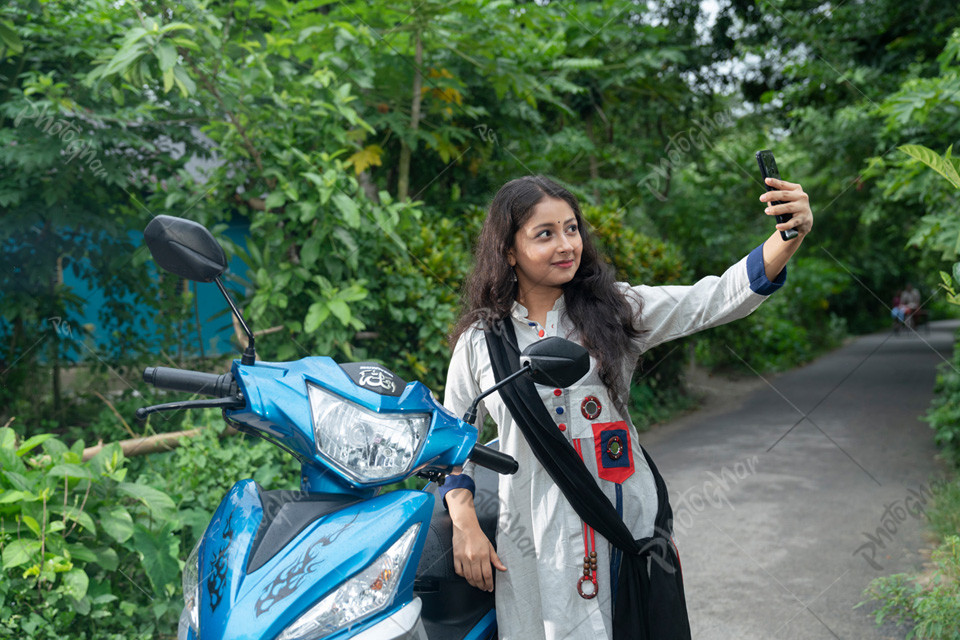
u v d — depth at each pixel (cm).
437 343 484
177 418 456
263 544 160
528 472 198
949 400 593
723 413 749
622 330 196
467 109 587
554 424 188
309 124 466
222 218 486
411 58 575
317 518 162
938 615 286
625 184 858
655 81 892
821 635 311
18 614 280
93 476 308
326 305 432
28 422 498
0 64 451
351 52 508
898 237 1143
